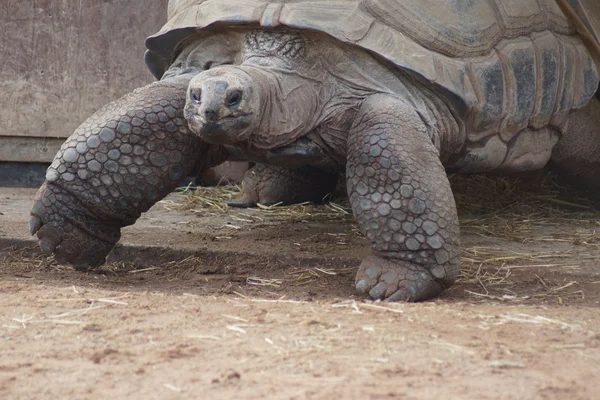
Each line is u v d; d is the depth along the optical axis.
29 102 26.72
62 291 13.39
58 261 15.41
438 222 13.87
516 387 9.01
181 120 14.92
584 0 19.50
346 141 15.41
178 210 22.50
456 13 16.09
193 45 16.14
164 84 15.23
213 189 25.34
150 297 13.05
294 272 16.27
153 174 14.91
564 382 9.21
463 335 10.95
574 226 20.58
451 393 8.80
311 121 15.20
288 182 22.44
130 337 10.79
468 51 16.05
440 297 14.29
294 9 14.98
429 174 14.05
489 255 17.22
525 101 17.30
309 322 11.44
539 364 9.79
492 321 11.74
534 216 21.55
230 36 15.66
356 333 10.94
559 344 10.60
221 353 10.09
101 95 26.64
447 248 13.91
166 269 16.80
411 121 14.50
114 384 9.11
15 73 26.64
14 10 26.38
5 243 18.23
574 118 20.69
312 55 15.23
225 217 21.44
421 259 13.88
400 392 8.80
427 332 11.05
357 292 14.10
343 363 9.70
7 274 15.91
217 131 13.27
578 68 19.23
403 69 14.98
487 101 16.22
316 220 20.89
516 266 16.42
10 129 26.81
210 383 9.08
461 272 15.94
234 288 14.88
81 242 15.21
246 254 17.19
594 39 19.44
